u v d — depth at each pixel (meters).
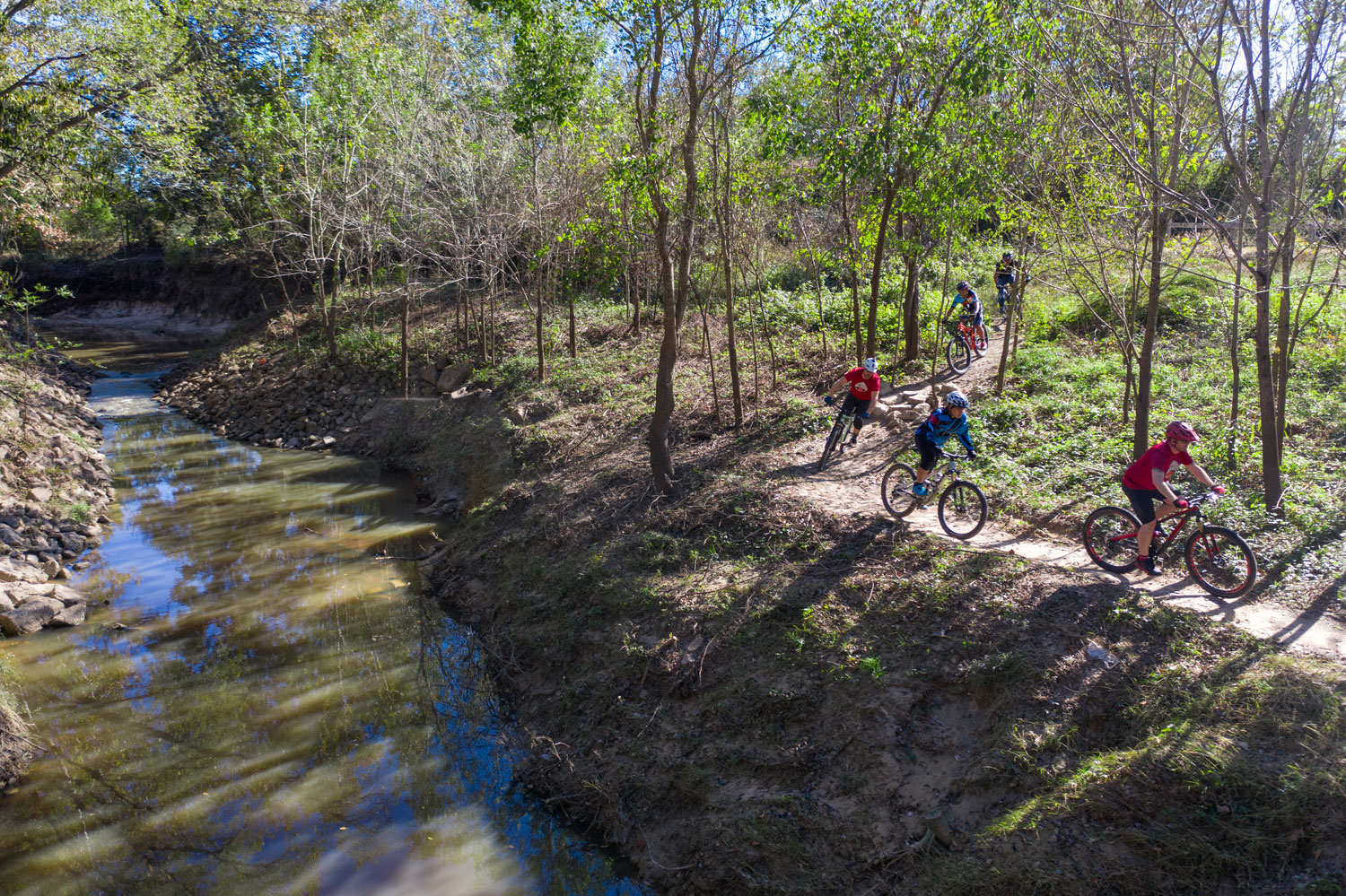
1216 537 7.00
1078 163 10.83
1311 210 8.06
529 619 9.86
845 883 5.63
